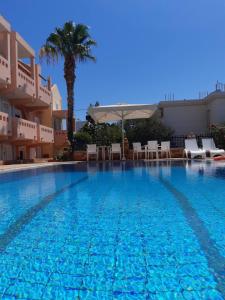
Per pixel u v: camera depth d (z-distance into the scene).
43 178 11.94
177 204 6.58
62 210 6.21
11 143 23.11
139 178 11.17
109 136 31.42
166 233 4.55
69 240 4.31
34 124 23.28
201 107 31.09
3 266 3.44
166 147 21.42
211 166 14.85
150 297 2.77
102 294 2.83
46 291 2.89
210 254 3.71
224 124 26.16
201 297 2.76
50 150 29.83
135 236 4.44
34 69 24.38
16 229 4.89
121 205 6.58
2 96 22.23
